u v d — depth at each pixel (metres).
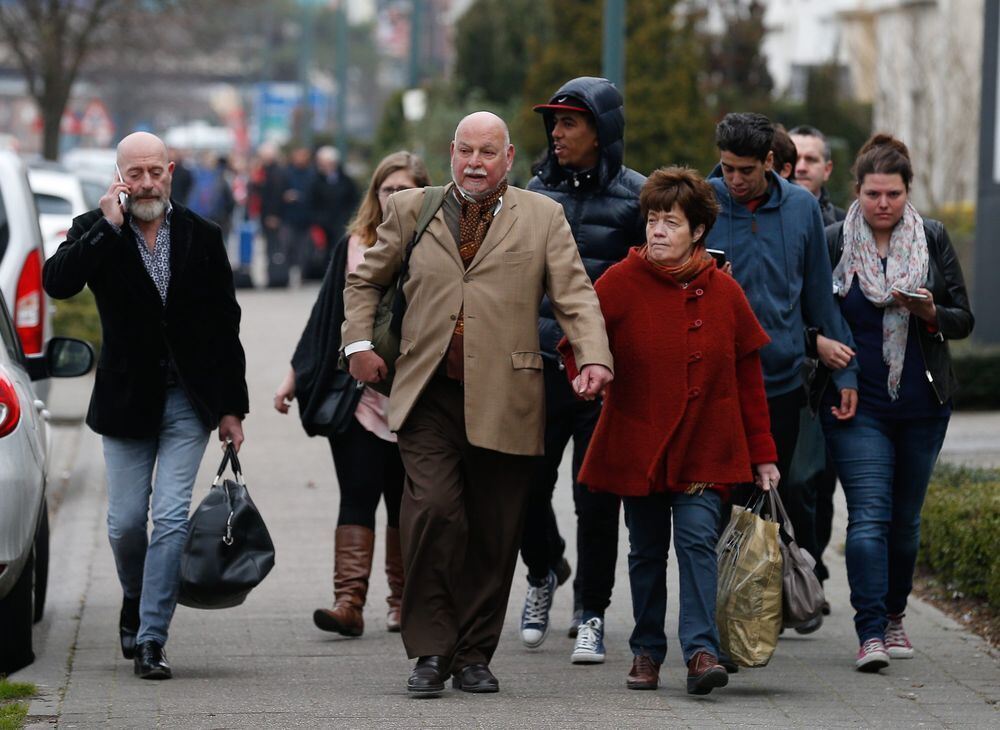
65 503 33.72
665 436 19.75
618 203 21.78
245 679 20.88
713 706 19.56
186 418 21.05
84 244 20.16
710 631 19.88
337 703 19.45
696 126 74.69
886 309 21.80
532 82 81.19
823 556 29.20
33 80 90.94
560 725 18.42
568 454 40.25
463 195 19.84
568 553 29.42
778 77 107.81
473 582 20.36
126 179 20.47
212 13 105.38
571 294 19.56
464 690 20.12
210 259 20.95
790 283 21.62
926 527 26.72
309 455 39.25
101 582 27.17
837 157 73.94
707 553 19.94
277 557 28.97
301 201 86.31
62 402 46.75
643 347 19.81
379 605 25.84
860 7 88.62
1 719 18.23
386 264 20.02
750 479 19.98
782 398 21.64
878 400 21.88
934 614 25.05
